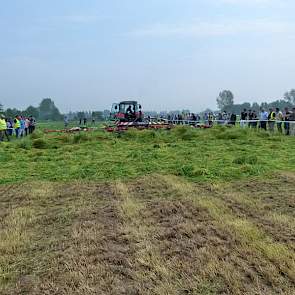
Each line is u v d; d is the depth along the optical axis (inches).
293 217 301.6
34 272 222.4
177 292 195.9
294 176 444.5
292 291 192.9
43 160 627.8
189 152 649.0
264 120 1065.5
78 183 446.0
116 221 302.4
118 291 199.0
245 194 371.9
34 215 326.0
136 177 469.1
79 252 244.1
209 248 243.1
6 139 1198.9
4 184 456.8
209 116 1465.3
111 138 917.8
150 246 248.1
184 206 333.1
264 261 222.2
